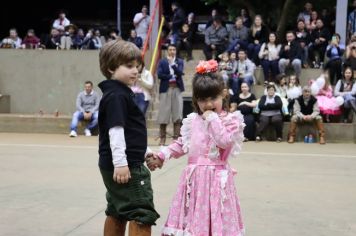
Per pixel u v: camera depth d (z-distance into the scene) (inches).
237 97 894.4
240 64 969.5
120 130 264.5
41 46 1277.1
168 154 293.3
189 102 904.3
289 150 762.8
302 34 1082.7
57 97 1096.8
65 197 460.8
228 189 281.1
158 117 813.2
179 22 1192.8
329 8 1294.3
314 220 395.9
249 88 941.2
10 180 533.6
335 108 882.8
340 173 587.5
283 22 1243.8
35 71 1100.5
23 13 1768.0
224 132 275.3
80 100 950.4
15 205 433.1
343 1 1064.8
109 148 272.8
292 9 1306.6
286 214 411.2
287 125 881.5
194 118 292.7
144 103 855.1
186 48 1155.9
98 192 480.4
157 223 382.6
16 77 1106.7
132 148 272.2
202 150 285.3
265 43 1032.8
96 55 1075.3
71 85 1090.1
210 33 1117.7
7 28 1766.7
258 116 872.9
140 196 271.6
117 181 265.0
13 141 848.3
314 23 1098.7
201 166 283.6
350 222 392.2
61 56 1088.8
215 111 286.5
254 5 1348.4
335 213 417.1
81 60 1082.1
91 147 780.0
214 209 276.4
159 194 472.7
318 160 674.8
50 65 1095.0
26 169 594.6
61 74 1091.9
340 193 487.5
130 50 274.4
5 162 640.4
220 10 1686.8
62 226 376.2
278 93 882.8
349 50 962.1
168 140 876.6
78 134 957.2
